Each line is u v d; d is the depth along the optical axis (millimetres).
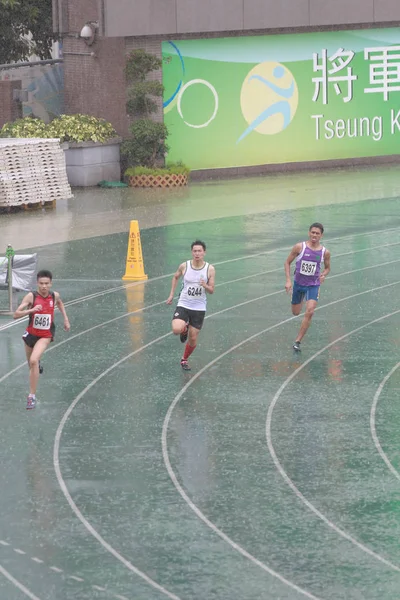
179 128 113438
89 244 77500
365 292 61469
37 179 94562
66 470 35125
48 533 30203
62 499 32688
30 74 111062
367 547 29094
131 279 65500
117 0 107125
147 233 81250
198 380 45188
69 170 108312
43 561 28438
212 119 114938
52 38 129250
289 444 37375
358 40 119688
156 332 53156
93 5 109250
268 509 31781
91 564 28234
